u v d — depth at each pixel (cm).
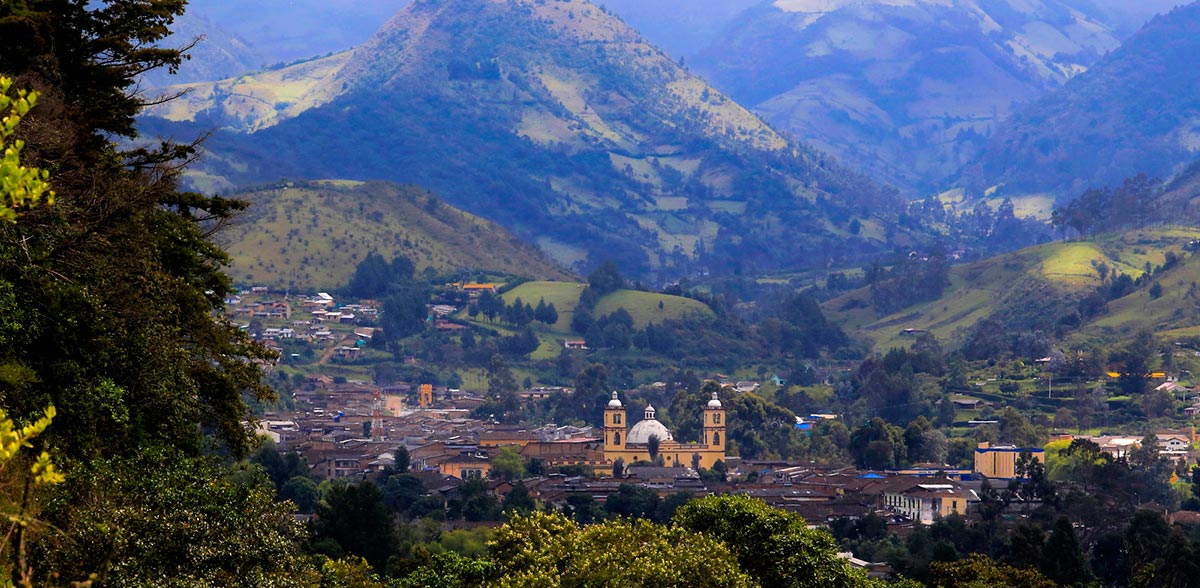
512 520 10594
